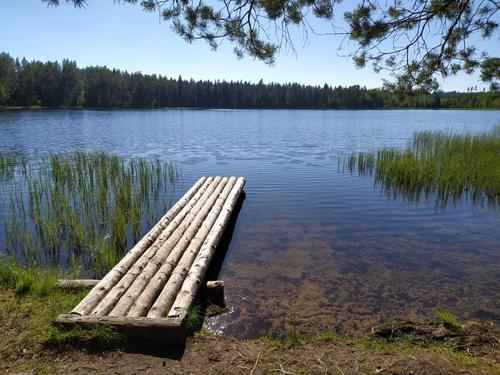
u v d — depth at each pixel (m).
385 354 3.55
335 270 5.95
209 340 3.75
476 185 11.09
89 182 11.56
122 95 90.75
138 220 7.86
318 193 11.26
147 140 25.05
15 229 7.33
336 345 3.79
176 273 4.67
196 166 15.70
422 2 3.87
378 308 4.77
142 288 4.32
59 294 4.40
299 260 6.36
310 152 20.12
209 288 4.86
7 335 3.54
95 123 39.53
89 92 85.12
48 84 79.38
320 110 105.62
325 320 4.48
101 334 3.42
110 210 8.80
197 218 7.18
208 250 5.48
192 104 106.94
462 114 83.56
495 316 4.59
